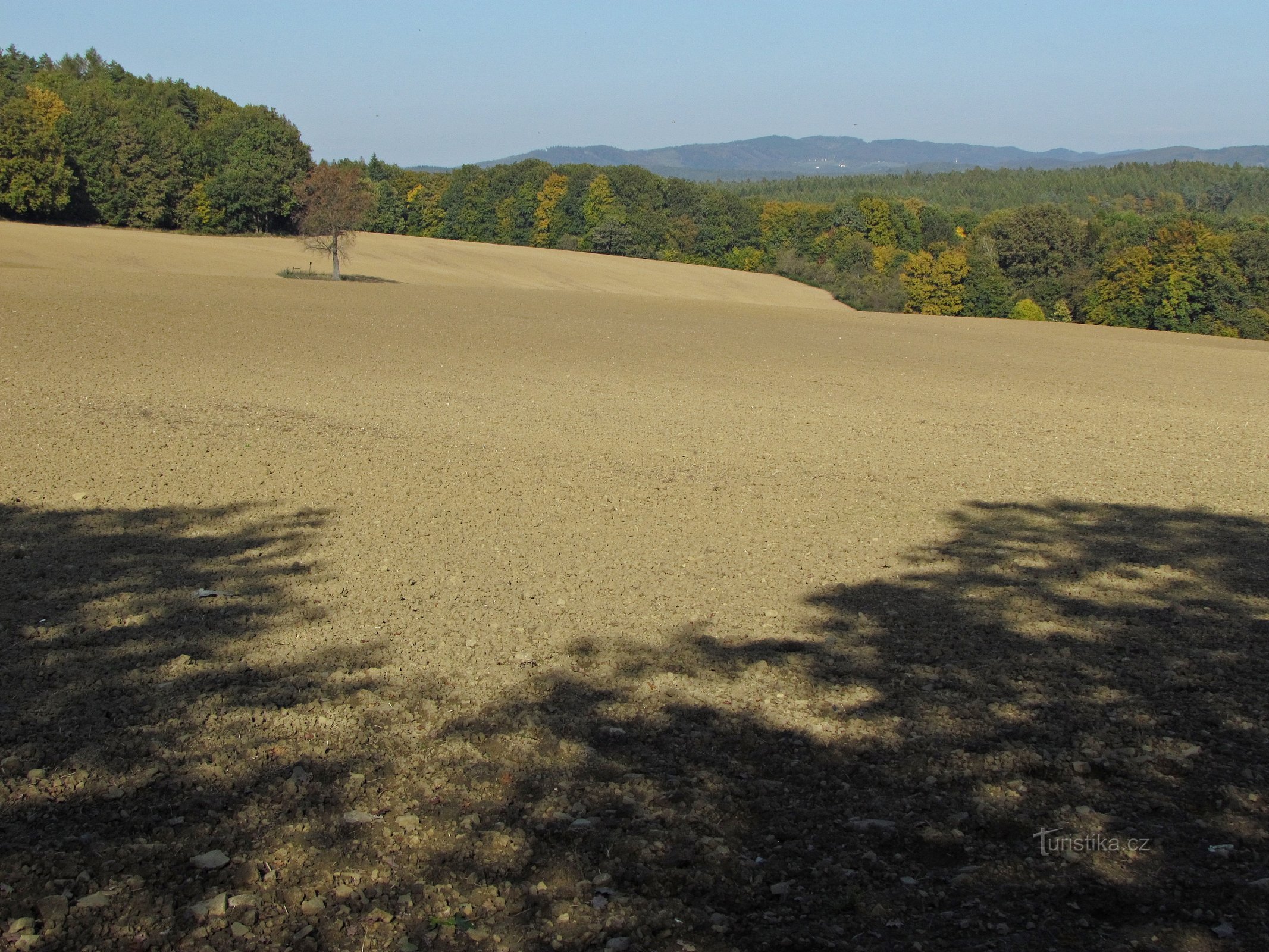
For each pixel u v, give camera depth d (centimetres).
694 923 443
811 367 3111
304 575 947
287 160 8625
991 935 430
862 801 552
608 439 1766
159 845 488
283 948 420
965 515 1285
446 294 5125
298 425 1770
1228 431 2156
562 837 511
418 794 551
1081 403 2570
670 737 629
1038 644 804
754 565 1022
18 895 445
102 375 2228
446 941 427
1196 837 512
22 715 629
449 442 1672
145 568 956
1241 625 858
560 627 822
